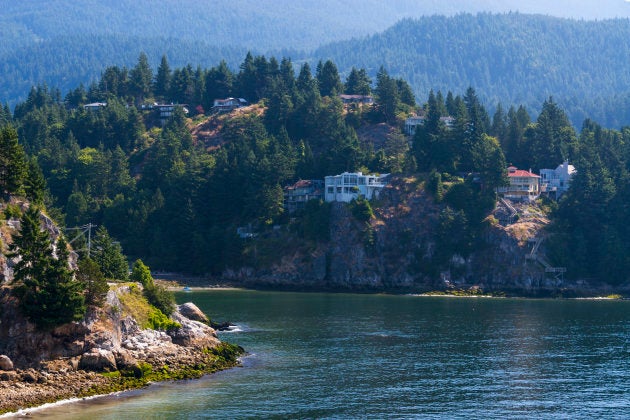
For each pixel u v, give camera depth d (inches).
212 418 7052.2
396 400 7711.6
